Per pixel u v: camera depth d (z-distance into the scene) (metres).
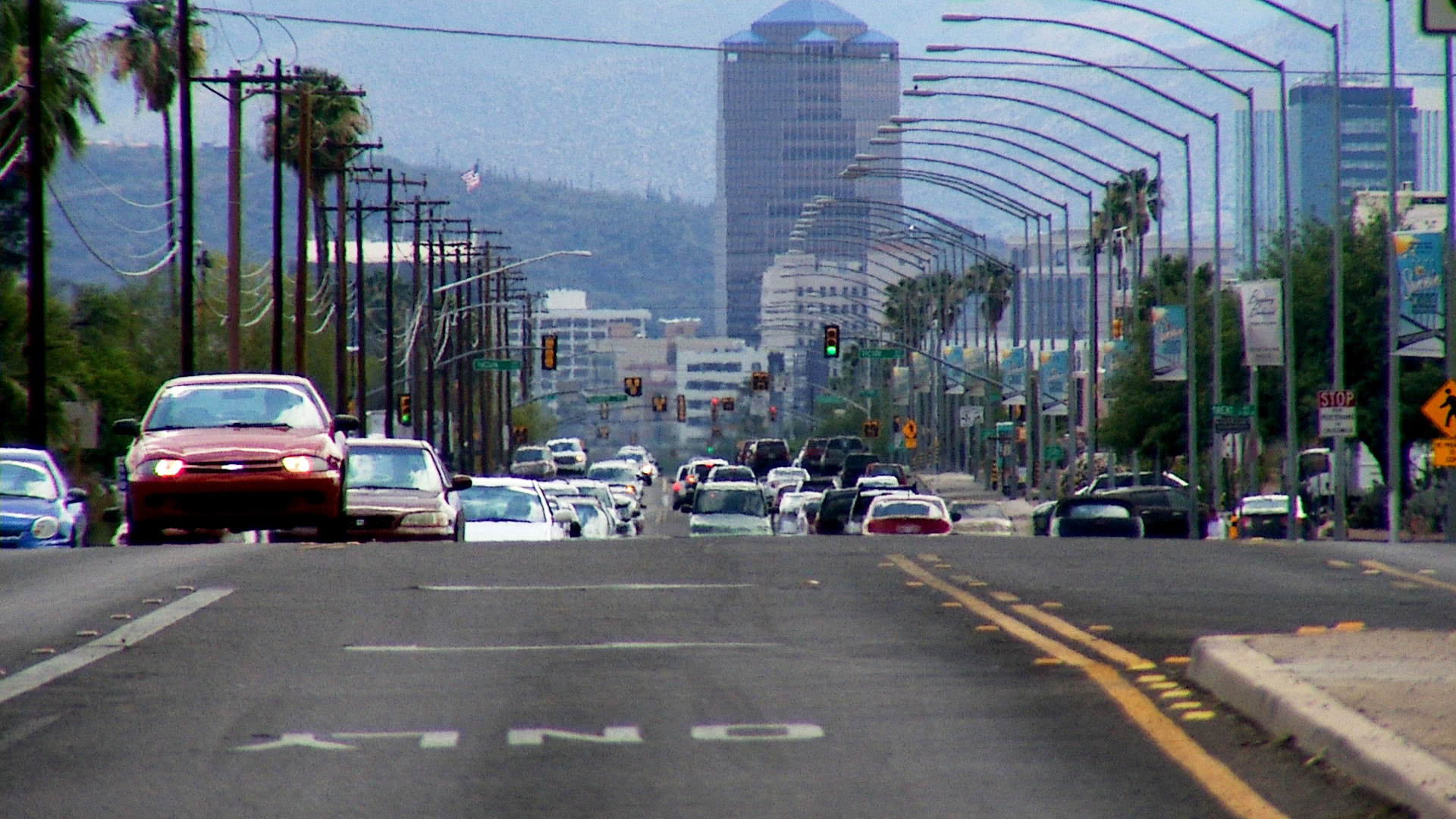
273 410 95.31
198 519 89.69
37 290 157.25
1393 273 169.12
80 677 47.41
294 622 58.09
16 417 198.62
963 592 66.62
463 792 34.06
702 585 68.62
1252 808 32.31
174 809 32.81
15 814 32.44
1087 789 34.00
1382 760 32.78
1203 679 45.09
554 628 56.75
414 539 99.69
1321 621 57.97
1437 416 150.50
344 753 37.62
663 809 32.66
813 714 41.78
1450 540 159.12
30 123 157.00
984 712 41.81
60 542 107.81
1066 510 165.38
